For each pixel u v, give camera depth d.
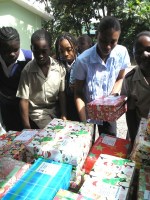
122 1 7.05
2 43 1.82
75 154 1.17
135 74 1.63
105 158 1.25
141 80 1.60
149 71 1.53
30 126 1.95
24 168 1.18
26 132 1.61
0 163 1.22
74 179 1.18
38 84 1.83
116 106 1.42
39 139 1.33
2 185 1.07
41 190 1.01
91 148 1.41
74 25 7.60
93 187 1.07
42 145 1.26
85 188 1.07
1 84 2.09
